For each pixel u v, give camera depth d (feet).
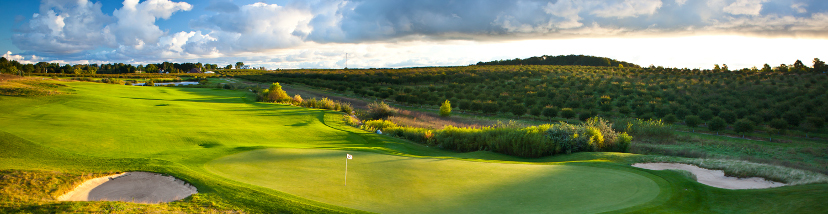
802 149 95.14
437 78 330.75
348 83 310.04
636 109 167.63
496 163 46.09
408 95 211.61
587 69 387.75
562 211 27.71
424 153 70.85
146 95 175.63
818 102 160.76
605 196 31.55
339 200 30.40
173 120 96.89
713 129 125.08
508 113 177.88
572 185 35.12
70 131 66.54
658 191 32.60
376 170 41.34
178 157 46.83
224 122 99.50
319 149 56.29
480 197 31.63
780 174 39.65
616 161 51.98
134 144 60.29
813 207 26.89
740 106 166.61
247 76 395.75
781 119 127.13
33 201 26.86
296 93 250.37
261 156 48.80
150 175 35.86
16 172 32.48
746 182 38.91
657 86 242.17
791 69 292.40
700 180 39.50
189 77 400.47
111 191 32.42
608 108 172.24
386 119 140.56
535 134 71.67
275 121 108.58
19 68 401.70
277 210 27.50
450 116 165.78
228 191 31.27
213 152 51.19
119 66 547.49
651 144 103.50
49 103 116.57
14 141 44.65
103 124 79.10
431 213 27.53
